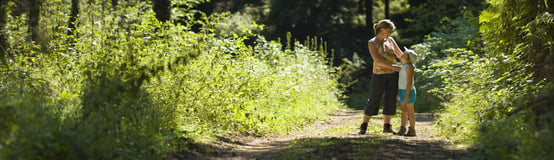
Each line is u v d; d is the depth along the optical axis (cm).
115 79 582
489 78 971
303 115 1262
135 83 596
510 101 802
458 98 1131
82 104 600
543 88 764
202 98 864
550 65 734
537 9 905
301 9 3738
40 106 565
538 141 479
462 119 862
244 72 1066
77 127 489
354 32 4044
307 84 1664
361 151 617
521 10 938
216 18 982
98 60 740
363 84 3309
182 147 656
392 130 916
